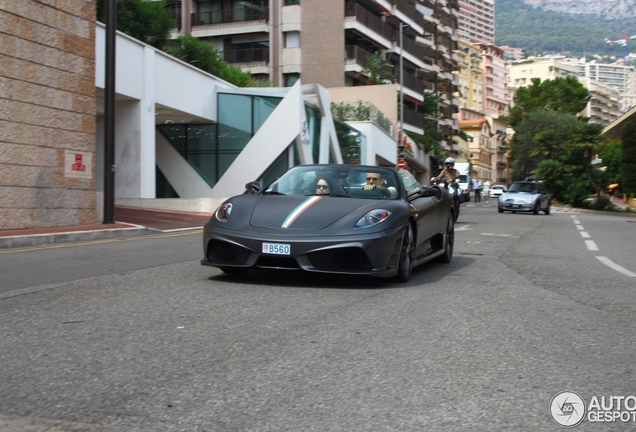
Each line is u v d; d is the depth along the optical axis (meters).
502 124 150.38
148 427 2.98
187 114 24.19
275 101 26.05
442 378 3.71
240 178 25.17
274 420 3.07
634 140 44.06
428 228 7.99
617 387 3.63
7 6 12.28
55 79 13.40
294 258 6.28
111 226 14.09
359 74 48.22
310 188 7.48
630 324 5.25
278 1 46.62
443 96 73.81
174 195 26.30
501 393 3.49
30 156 12.92
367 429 2.98
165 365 3.88
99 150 23.47
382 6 50.66
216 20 47.62
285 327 4.82
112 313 5.26
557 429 3.03
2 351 4.16
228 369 3.81
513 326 5.05
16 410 3.18
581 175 47.59
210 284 6.70
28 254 9.65
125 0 28.41
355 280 7.10
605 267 9.22
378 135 41.66
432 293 6.45
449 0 73.75
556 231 17.38
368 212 6.67
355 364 3.94
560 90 93.19
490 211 33.19
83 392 3.42
